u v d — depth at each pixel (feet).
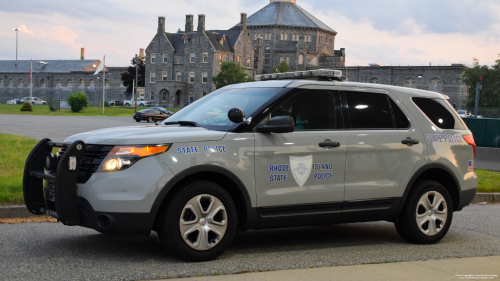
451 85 312.71
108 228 14.69
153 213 14.78
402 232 19.58
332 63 399.85
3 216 22.65
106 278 13.78
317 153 17.26
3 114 176.35
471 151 21.17
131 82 379.35
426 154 19.54
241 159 16.07
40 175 15.94
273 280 13.96
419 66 320.29
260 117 16.74
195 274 14.34
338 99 18.20
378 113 18.99
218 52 330.95
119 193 14.62
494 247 19.45
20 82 421.18
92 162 15.15
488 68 196.44
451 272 15.43
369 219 18.66
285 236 20.53
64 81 415.85
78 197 14.99
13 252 16.40
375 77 332.19
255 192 16.31
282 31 399.85
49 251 16.65
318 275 14.61
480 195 33.27
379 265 16.01
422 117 19.99
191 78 334.44
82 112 219.82
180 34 349.61
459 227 23.66
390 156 18.71
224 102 18.19
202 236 15.60
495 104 193.16
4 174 31.12
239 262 15.87
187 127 16.81
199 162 15.39
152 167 14.88
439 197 19.86
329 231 21.86
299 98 17.51
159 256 16.29
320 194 17.30
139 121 161.27
